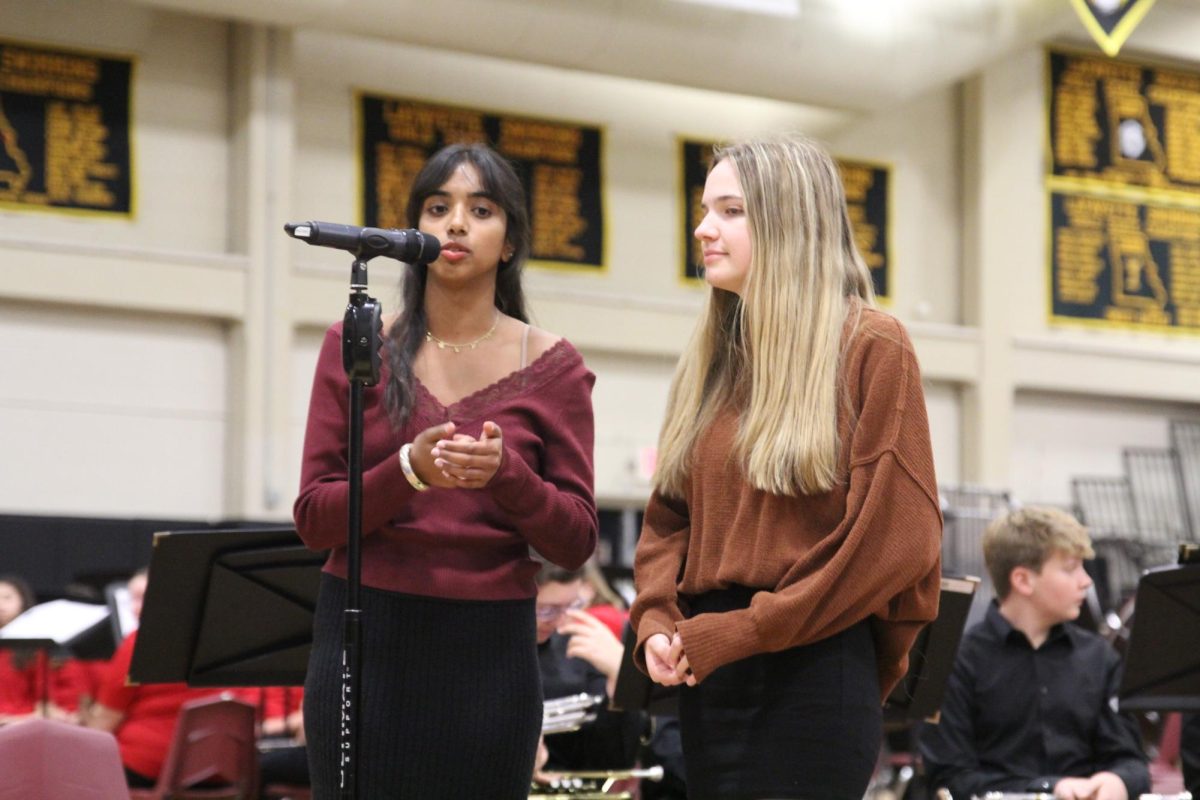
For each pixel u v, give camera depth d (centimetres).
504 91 1253
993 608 511
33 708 682
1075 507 1412
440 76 1230
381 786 271
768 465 253
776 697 253
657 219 1309
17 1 1084
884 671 264
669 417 281
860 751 251
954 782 488
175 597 372
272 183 1131
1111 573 1334
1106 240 1464
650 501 283
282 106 1136
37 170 1085
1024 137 1435
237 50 1141
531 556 317
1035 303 1433
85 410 1090
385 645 274
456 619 276
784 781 249
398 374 283
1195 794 440
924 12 1148
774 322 262
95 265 1075
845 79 1170
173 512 1115
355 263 274
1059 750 490
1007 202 1421
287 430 1131
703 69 1133
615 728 498
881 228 1392
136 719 603
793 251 264
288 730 632
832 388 257
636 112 1304
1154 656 412
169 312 1107
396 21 1051
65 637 512
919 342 1371
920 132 1417
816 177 270
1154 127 1491
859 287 272
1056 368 1427
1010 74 1429
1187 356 1484
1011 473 1430
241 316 1120
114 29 1115
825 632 249
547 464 289
